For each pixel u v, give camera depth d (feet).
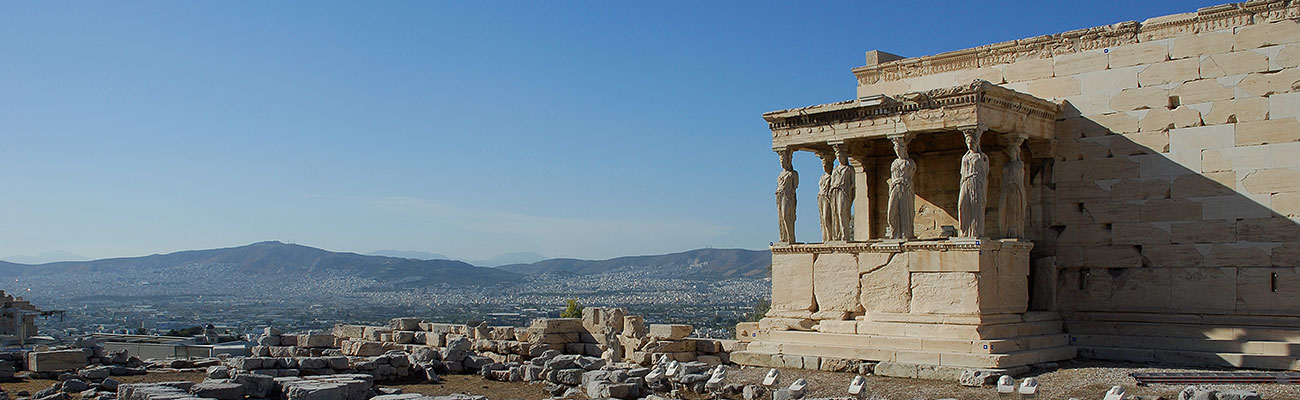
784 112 100.42
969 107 89.35
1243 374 78.43
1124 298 94.53
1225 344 87.15
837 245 96.94
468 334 114.73
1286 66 87.71
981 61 103.76
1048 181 98.68
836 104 97.09
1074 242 97.35
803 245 99.50
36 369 100.01
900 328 90.84
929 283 90.79
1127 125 94.94
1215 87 90.89
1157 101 93.66
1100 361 90.48
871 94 110.52
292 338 118.62
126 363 107.14
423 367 100.32
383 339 118.83
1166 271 92.58
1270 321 87.45
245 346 154.71
